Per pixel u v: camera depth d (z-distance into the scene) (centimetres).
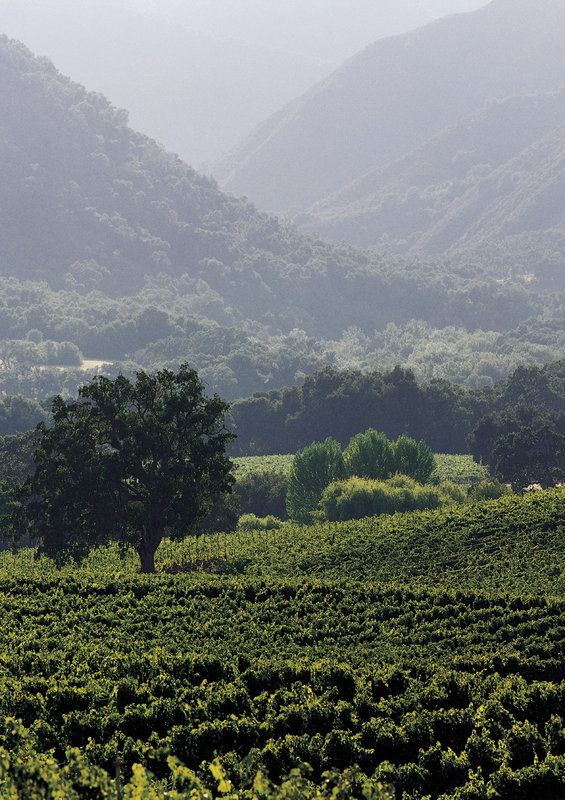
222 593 10200
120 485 13162
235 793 2834
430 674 7106
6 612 9406
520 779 5188
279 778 5125
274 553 14288
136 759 5100
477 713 5931
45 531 12812
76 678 6425
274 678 6650
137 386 13350
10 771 2775
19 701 5828
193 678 6688
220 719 5838
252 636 8638
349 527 15838
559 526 13875
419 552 13625
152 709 5681
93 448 13050
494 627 8806
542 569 12019
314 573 13100
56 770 2764
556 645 8106
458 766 5312
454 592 9919
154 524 13100
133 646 8094
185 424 13212
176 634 8575
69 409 13275
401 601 10000
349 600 9962
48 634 8569
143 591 10519
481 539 13888
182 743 5300
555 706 6338
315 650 8225
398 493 18250
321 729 5766
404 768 5216
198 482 13088
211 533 17462
